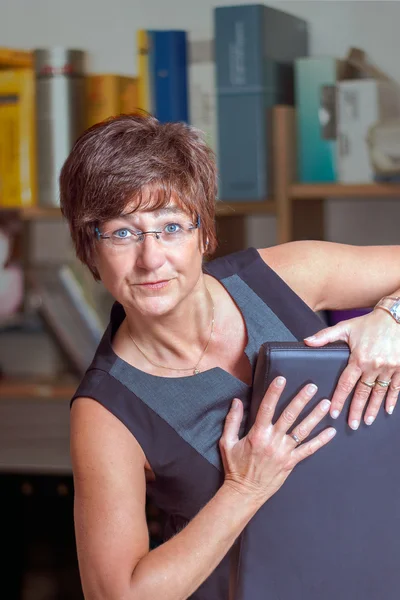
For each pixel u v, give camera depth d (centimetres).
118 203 144
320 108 300
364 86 295
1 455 318
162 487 159
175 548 143
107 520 146
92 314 327
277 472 144
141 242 146
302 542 148
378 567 150
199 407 156
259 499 145
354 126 297
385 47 333
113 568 143
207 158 153
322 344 146
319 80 300
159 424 154
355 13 334
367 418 143
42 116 321
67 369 335
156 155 145
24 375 338
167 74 309
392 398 143
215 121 305
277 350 141
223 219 322
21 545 325
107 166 145
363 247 183
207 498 155
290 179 304
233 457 148
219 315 166
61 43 366
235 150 303
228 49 300
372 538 149
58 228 365
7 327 338
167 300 149
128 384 156
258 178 301
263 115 301
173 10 355
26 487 325
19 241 357
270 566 149
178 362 161
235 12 299
